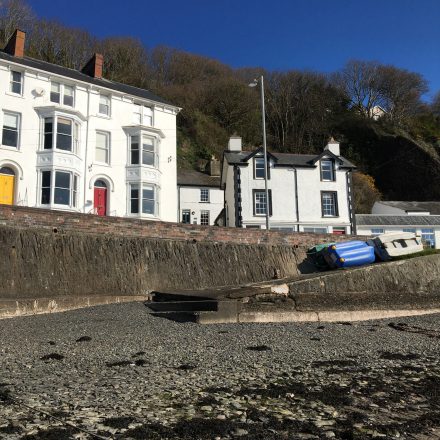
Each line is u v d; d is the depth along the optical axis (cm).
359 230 3541
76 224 1780
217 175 4834
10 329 1177
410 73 7669
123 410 524
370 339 1130
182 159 5422
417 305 1805
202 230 2089
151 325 1235
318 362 827
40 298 1493
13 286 1545
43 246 1667
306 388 637
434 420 512
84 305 1586
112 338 1055
